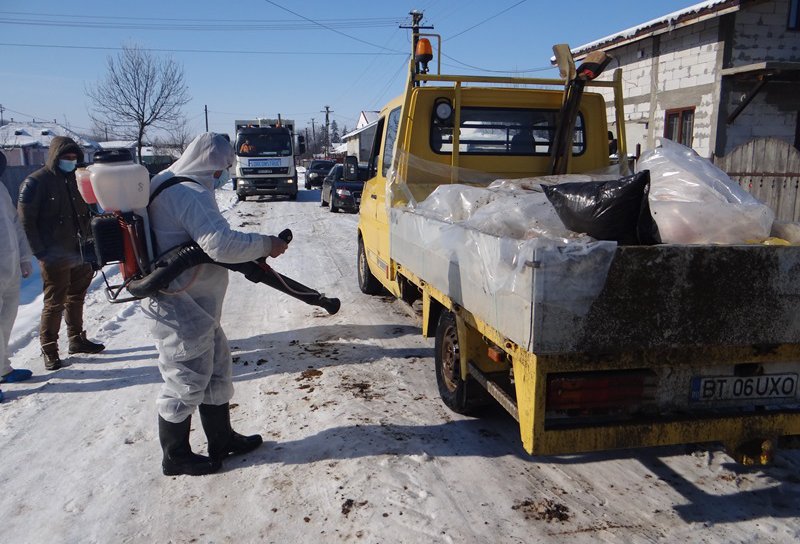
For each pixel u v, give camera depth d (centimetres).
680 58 1538
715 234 302
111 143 4628
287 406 446
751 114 1421
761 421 291
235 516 313
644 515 309
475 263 329
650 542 287
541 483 341
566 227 307
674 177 333
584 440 276
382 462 362
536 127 570
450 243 372
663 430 281
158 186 324
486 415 427
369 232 708
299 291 355
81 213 532
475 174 559
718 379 289
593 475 350
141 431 411
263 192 2425
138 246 315
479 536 292
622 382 278
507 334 290
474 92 554
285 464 363
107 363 545
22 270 509
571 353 267
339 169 2103
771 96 1420
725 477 346
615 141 572
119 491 338
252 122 2620
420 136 553
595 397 276
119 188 303
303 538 293
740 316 275
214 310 345
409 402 451
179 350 332
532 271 256
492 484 339
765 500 322
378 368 523
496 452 376
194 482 347
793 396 297
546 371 268
